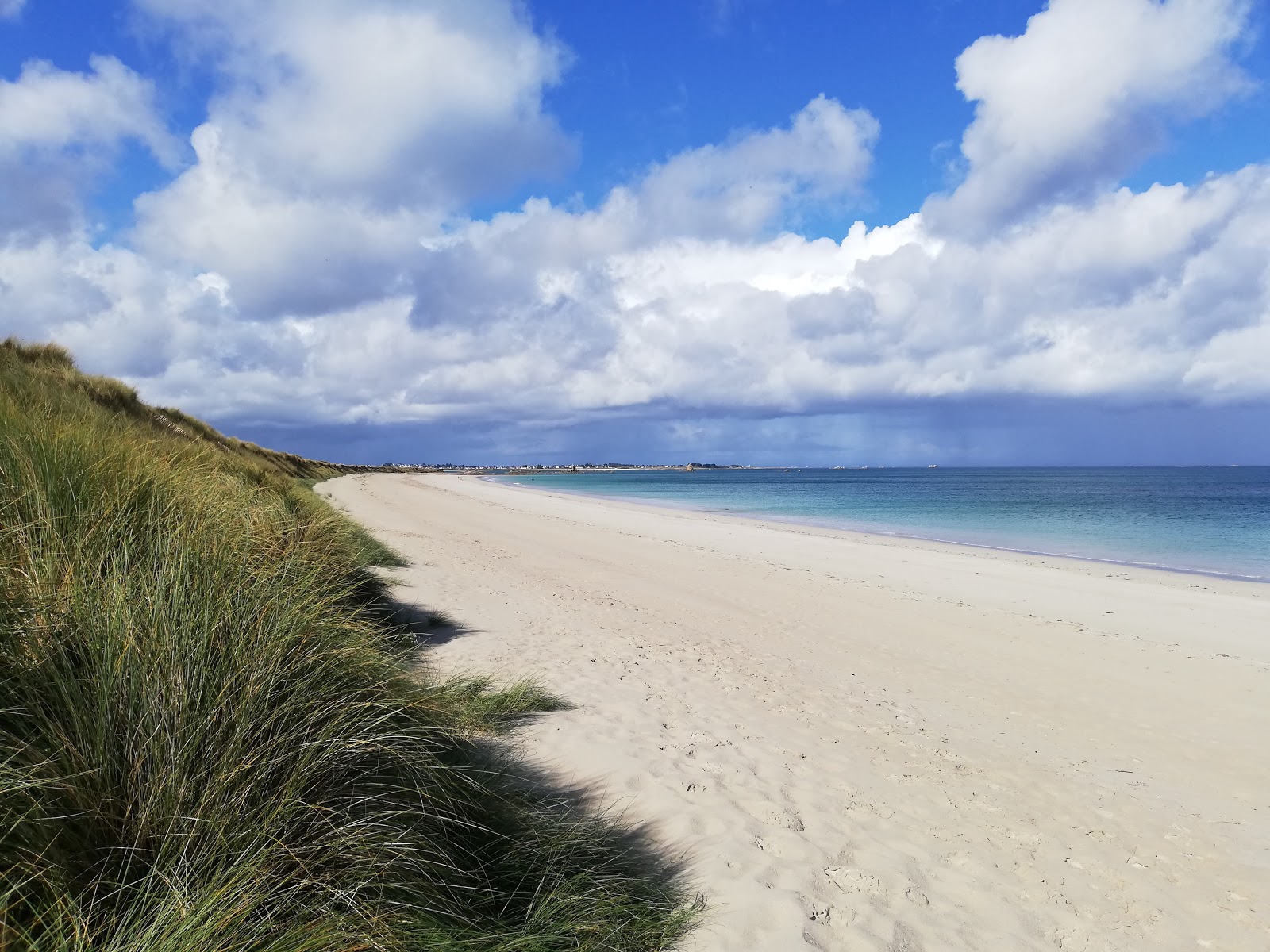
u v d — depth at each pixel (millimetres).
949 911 3078
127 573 2883
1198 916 3248
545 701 5430
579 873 2877
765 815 3863
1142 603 12648
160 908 1784
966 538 24688
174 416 22203
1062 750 5609
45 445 3928
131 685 2203
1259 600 13102
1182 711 6840
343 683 2965
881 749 5242
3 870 1693
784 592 12867
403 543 16469
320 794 2363
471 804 2990
